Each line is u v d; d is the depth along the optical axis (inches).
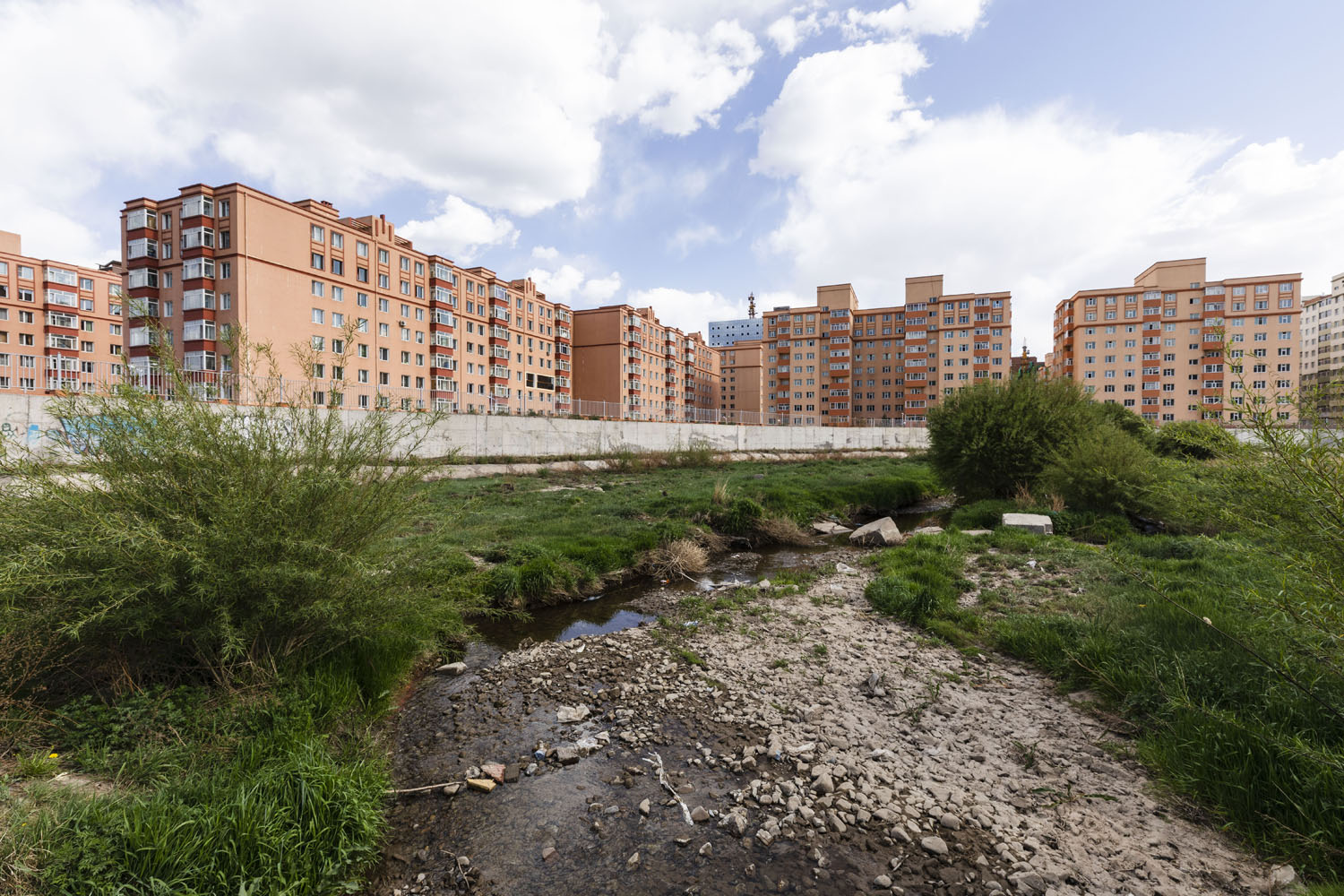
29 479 144.9
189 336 1444.4
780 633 268.8
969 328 2994.6
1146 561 332.8
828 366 3371.1
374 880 118.6
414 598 186.4
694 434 1531.7
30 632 137.2
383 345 1860.2
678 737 174.9
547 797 145.7
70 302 2431.1
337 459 180.5
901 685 207.0
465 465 938.7
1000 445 642.2
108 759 126.3
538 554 372.5
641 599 349.7
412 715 195.0
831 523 599.8
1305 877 106.1
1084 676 201.9
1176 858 114.4
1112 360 2832.2
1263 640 167.0
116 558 142.3
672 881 115.2
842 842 124.5
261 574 153.2
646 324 3321.9
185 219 1448.1
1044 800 136.8
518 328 2623.0
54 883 91.7
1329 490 112.3
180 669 163.2
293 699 160.1
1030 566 360.8
